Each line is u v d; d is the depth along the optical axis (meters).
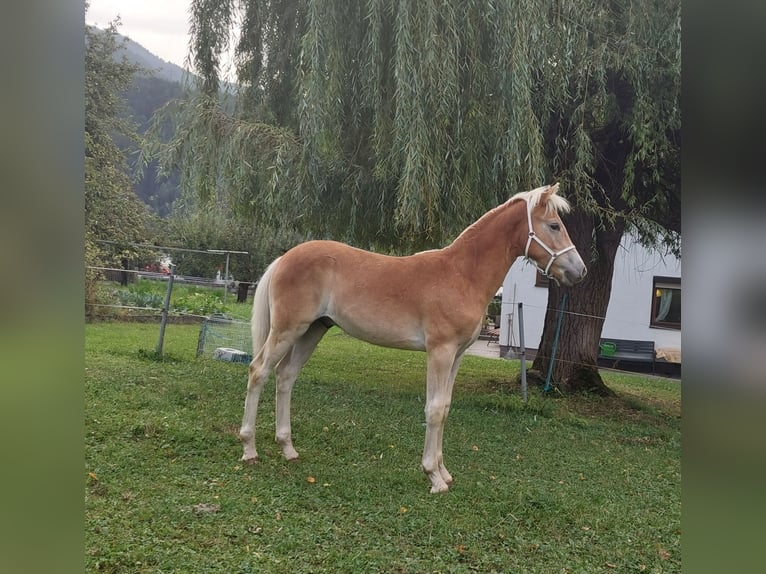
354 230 7.38
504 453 5.39
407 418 6.35
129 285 17.08
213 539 3.05
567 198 7.52
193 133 6.89
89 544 2.82
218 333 10.91
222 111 7.06
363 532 3.33
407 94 5.48
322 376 8.77
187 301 14.60
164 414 5.26
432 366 4.18
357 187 7.05
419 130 5.54
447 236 6.73
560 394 8.64
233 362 8.71
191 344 10.34
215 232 22.75
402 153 5.90
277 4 7.50
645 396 10.15
